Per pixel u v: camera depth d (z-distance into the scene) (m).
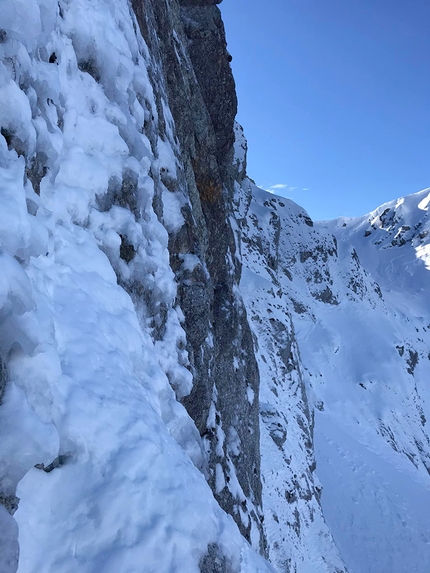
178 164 8.61
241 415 11.05
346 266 65.88
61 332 3.59
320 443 35.16
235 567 3.50
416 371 59.28
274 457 19.78
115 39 6.11
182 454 3.86
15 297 2.72
